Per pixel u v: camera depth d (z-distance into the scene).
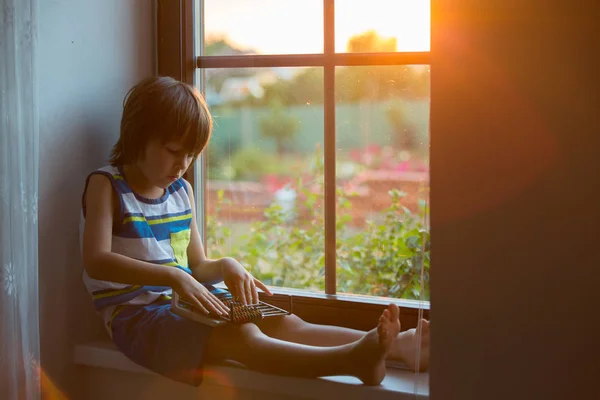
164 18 1.47
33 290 1.20
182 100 1.26
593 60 0.74
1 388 1.21
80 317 1.39
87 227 1.24
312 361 1.09
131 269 1.20
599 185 0.74
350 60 1.32
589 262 0.75
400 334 1.14
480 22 0.78
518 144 0.77
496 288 0.79
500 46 0.77
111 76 1.41
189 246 1.42
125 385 1.32
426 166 1.28
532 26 0.75
